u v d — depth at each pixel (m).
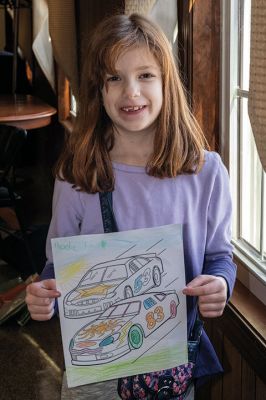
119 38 1.17
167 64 1.20
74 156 1.26
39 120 3.86
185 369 1.29
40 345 2.61
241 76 1.70
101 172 1.24
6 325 2.79
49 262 1.33
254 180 1.72
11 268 3.36
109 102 1.20
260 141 0.93
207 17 1.72
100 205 1.25
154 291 1.19
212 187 1.26
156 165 1.23
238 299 1.62
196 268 1.27
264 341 1.42
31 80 5.10
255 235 1.74
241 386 1.57
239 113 1.74
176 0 1.77
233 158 1.78
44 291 1.17
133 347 1.21
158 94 1.20
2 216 3.93
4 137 3.21
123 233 1.17
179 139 1.24
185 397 1.35
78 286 1.17
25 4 4.52
